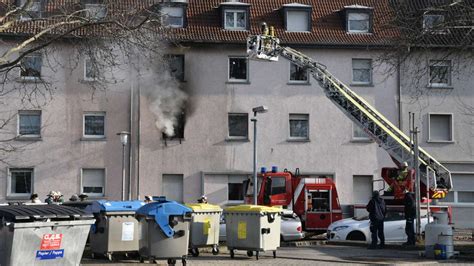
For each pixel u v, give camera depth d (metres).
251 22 60.12
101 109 56.28
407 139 41.91
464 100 59.97
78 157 55.72
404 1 35.31
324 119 58.66
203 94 57.62
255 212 27.42
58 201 37.09
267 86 58.50
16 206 17.17
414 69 44.75
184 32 58.00
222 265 24.81
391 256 28.80
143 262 25.84
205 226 29.16
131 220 26.88
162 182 56.50
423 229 37.47
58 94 55.72
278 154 57.91
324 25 60.94
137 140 56.41
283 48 44.91
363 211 44.09
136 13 31.77
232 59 58.88
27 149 55.22
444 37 36.06
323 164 58.19
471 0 33.28
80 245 16.80
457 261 26.59
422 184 39.91
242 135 58.25
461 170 59.53
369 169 58.56
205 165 56.91
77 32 33.50
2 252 15.87
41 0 33.12
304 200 43.84
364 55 59.97
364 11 60.94
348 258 27.84
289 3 61.75
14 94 54.81
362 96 59.34
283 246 35.69
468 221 58.81
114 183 55.84
